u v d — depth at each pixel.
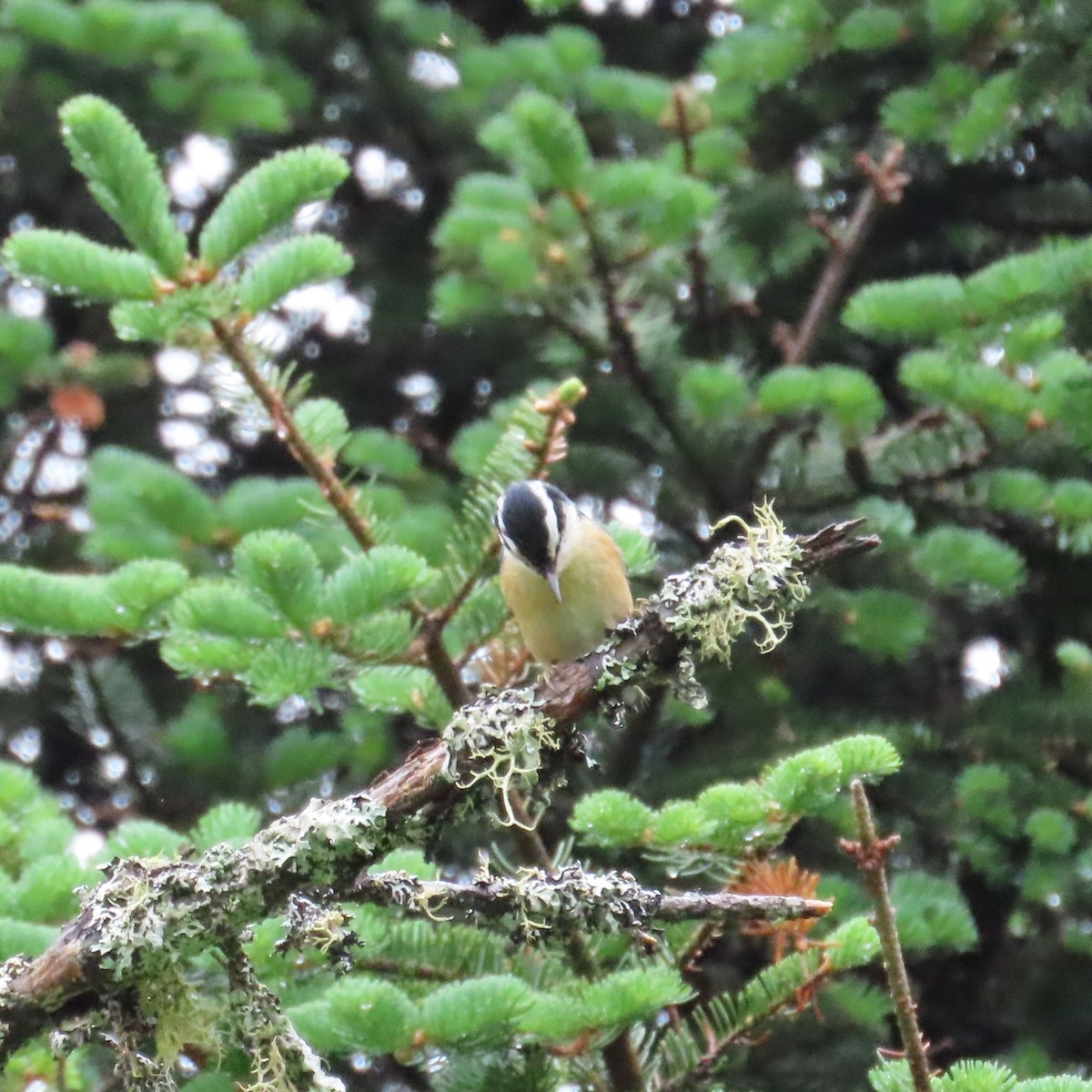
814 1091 9.74
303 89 12.59
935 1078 5.90
